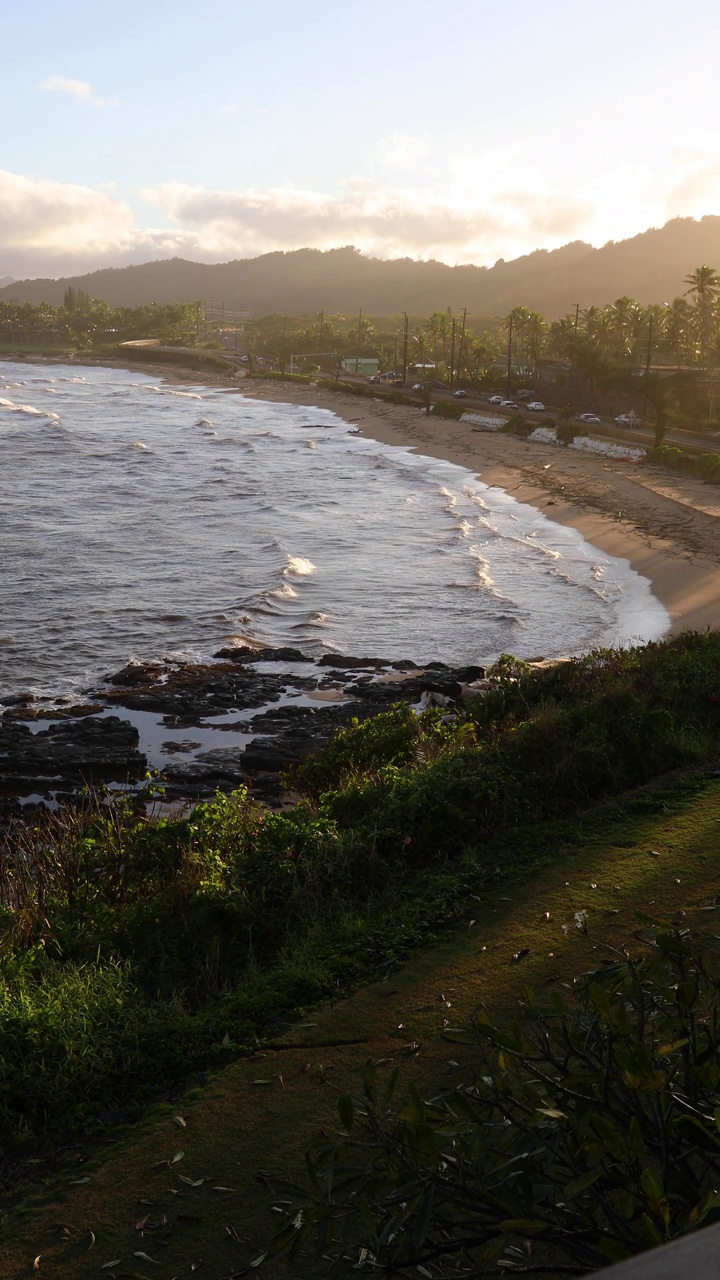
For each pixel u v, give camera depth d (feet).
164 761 68.44
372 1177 8.92
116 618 111.34
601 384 313.94
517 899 22.82
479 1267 8.95
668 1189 8.32
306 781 40.42
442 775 30.42
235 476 232.53
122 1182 14.44
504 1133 9.04
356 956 20.83
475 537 160.04
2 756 68.08
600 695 38.50
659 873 23.22
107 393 494.18
